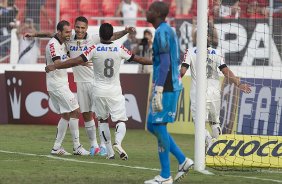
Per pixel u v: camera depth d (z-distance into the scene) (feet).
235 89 134.21
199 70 90.68
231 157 92.27
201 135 91.20
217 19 156.66
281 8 158.20
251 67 157.48
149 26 190.19
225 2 154.10
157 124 76.89
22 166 91.97
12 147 118.62
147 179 81.35
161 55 74.90
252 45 161.58
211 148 93.15
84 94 111.86
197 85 90.94
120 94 104.06
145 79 161.89
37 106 170.09
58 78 109.60
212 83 108.37
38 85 170.09
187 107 152.87
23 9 182.39
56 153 108.58
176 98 77.10
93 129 111.14
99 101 103.60
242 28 161.38
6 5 182.19
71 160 100.89
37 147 119.55
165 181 76.79
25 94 170.91
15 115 171.83
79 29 110.73
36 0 181.68
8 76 172.14
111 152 104.73
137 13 194.90
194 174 87.25
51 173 85.35
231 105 133.69
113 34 110.01
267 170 92.99
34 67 180.55
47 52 109.40
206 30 91.20
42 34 114.52
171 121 76.95
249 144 93.35
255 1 161.27
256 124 135.44
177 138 143.54
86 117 111.65
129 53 103.14
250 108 135.64
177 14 189.37
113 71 103.19
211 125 109.91
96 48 102.27
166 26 76.13
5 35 182.39
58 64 98.99
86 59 100.42
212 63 108.06
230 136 94.38
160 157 77.20
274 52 157.99
